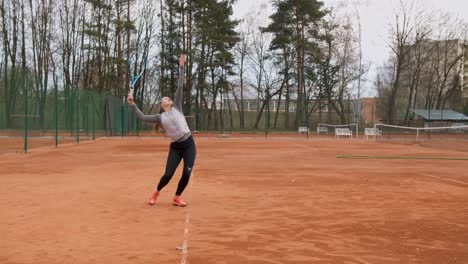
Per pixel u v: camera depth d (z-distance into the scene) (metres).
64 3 49.03
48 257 4.59
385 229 5.93
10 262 4.42
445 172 12.92
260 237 5.45
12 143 23.88
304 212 6.98
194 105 53.16
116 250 4.84
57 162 14.85
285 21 52.94
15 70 25.62
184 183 7.34
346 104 57.31
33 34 46.59
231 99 64.19
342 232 5.75
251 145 27.16
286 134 44.44
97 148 21.98
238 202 7.79
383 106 59.81
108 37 48.25
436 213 6.99
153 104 55.56
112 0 47.34
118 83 48.62
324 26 53.53
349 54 56.28
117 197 8.12
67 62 49.72
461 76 62.06
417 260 4.64
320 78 55.50
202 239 5.33
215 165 14.47
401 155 19.91
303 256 4.73
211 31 48.53
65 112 28.59
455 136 40.03
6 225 5.94
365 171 13.02
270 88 58.88
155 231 5.70
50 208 7.07
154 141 29.52
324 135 43.84
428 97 58.00
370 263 4.53
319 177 11.42
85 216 6.53
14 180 10.33
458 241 5.38
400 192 9.07
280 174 12.03
